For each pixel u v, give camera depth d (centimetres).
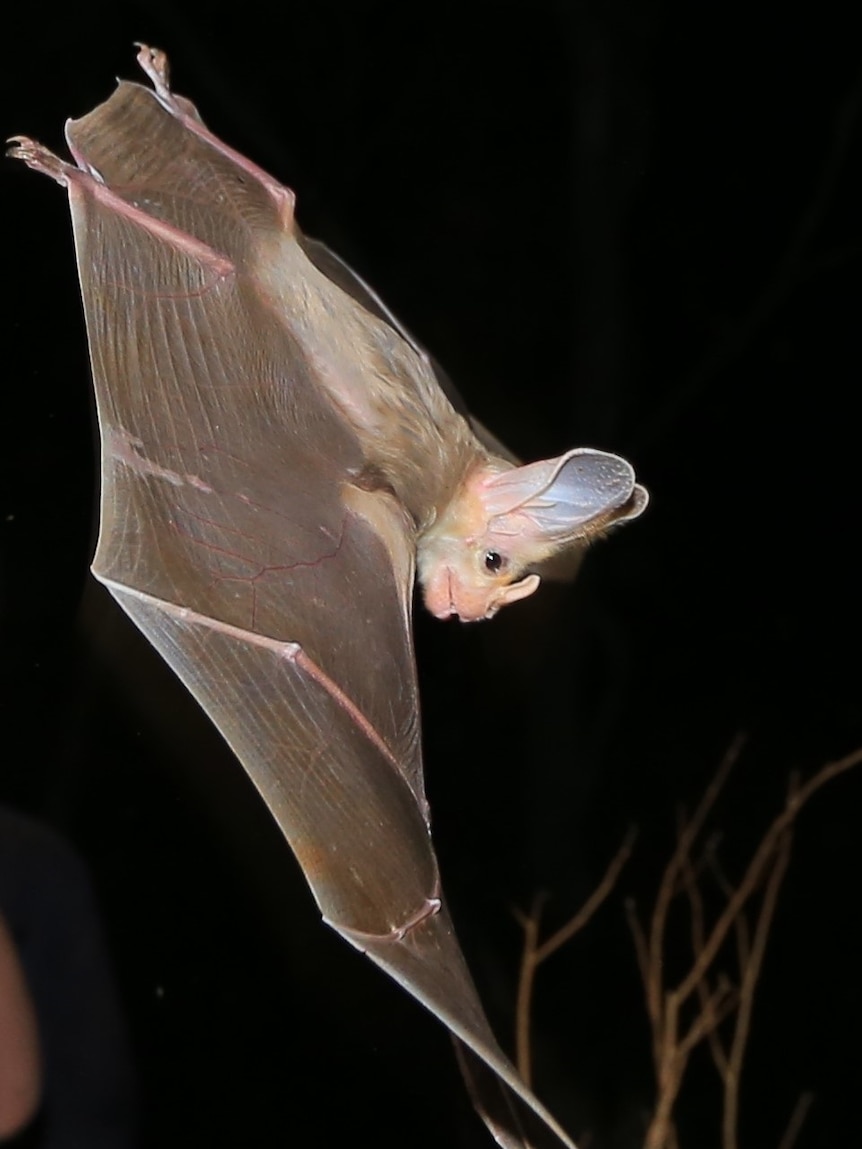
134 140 69
